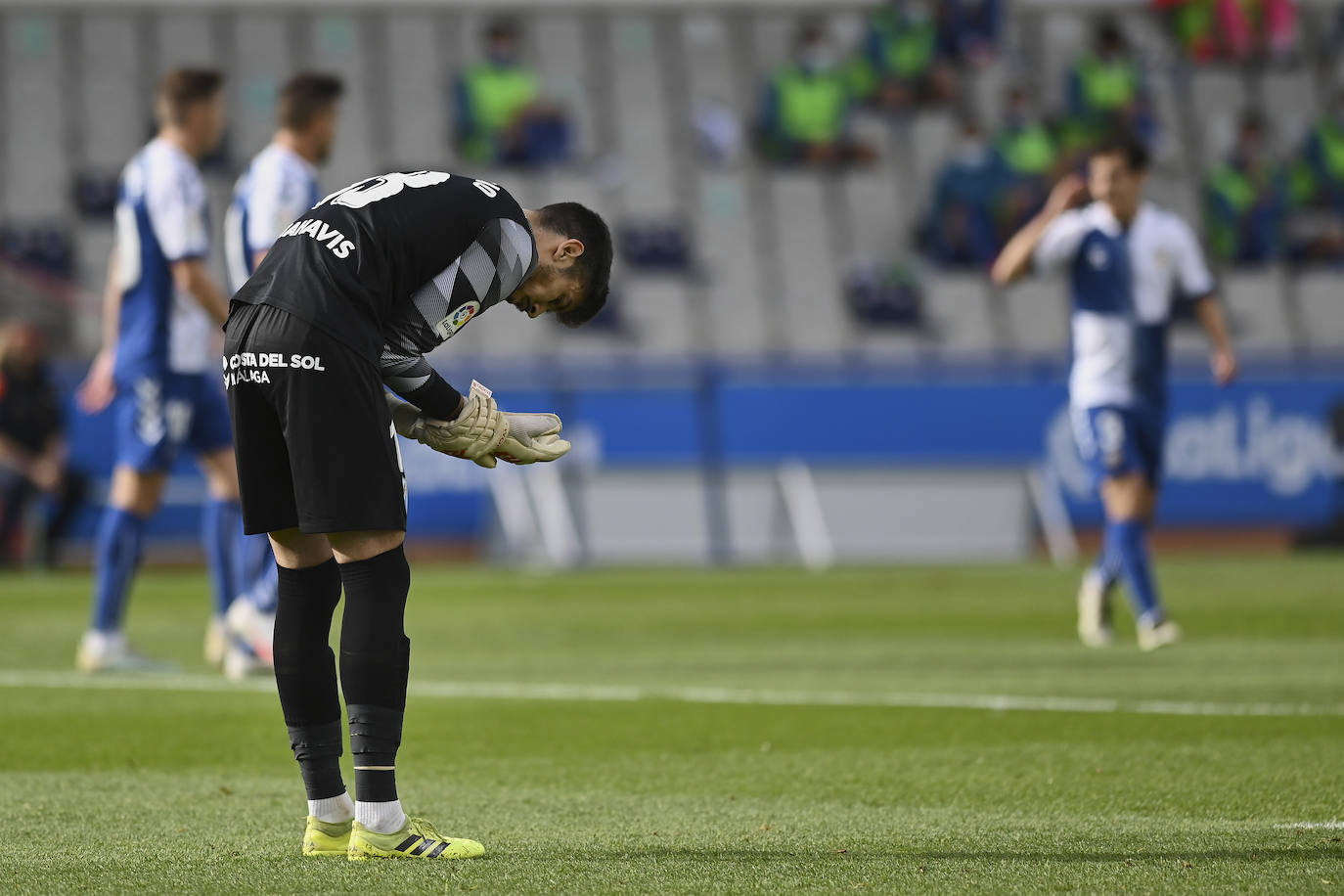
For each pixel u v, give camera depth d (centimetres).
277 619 1289
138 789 1598
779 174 8769
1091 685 2436
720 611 3822
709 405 5809
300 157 2552
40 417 5128
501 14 9175
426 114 8844
